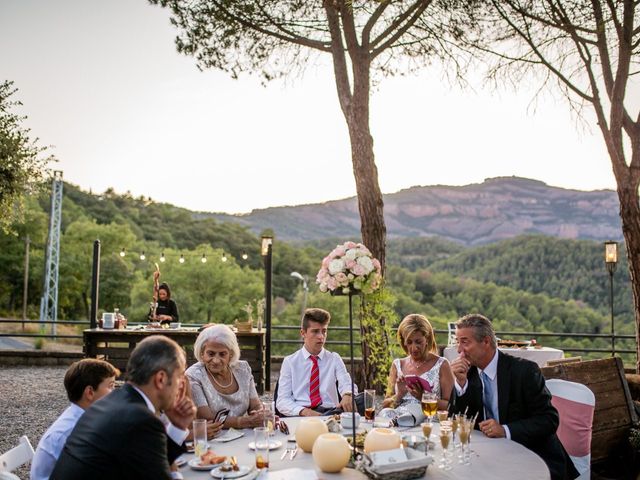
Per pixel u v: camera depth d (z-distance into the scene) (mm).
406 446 2582
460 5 7926
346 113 8180
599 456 4215
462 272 60875
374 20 8000
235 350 3557
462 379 3424
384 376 6738
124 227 48875
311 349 4402
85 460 2020
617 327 39875
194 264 45219
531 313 48750
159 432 2098
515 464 2520
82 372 2770
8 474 2504
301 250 58781
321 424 2752
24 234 43719
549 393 3279
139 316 42375
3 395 8484
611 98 7480
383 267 7980
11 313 43594
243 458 2641
